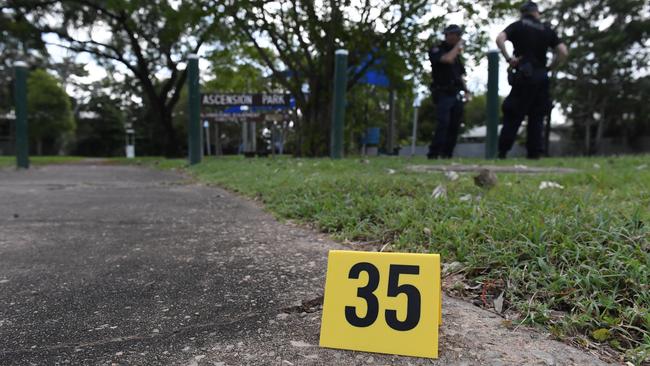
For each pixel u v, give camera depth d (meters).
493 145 10.20
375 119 31.86
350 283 1.56
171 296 1.98
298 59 14.23
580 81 27.48
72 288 2.10
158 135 40.12
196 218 3.80
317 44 13.74
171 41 18.94
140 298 1.96
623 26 25.77
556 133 36.00
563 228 2.22
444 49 8.77
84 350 1.52
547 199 3.08
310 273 2.23
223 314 1.78
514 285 1.83
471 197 3.38
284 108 13.82
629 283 1.71
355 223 3.09
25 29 18.64
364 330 1.49
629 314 1.54
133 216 3.94
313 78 14.05
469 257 2.11
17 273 2.33
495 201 3.14
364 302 1.53
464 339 1.52
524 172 5.91
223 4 12.73
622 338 1.49
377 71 15.37
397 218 2.90
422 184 4.22
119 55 20.92
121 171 11.12
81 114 45.31
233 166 8.78
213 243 2.89
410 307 1.49
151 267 2.40
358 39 13.65
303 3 13.16
